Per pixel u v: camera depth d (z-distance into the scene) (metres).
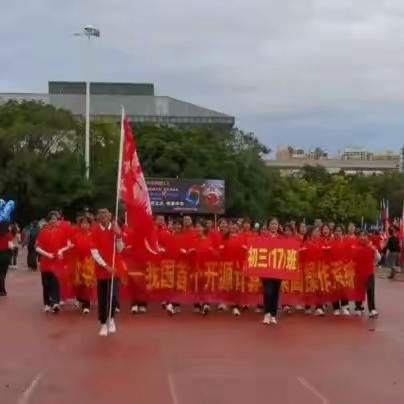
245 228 17.72
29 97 124.19
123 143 13.83
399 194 110.69
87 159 61.50
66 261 16.25
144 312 16.53
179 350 11.58
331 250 16.97
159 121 119.88
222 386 9.09
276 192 85.62
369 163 183.00
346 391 8.91
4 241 19.66
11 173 59.00
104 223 12.98
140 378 9.51
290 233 16.05
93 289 16.00
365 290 16.86
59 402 8.27
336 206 96.06
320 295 17.00
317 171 111.88
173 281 16.61
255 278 16.72
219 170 66.62
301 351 11.67
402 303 19.62
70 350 11.48
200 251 16.62
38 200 59.22
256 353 11.42
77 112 122.56
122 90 136.38
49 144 61.94
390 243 32.31
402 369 10.31
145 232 15.52
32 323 14.48
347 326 14.81
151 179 58.97
